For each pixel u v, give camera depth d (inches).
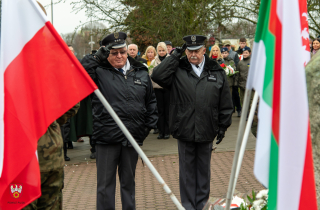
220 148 283.4
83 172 229.5
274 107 70.6
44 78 88.5
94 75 141.3
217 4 533.6
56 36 88.6
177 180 208.8
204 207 142.6
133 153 145.0
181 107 153.4
